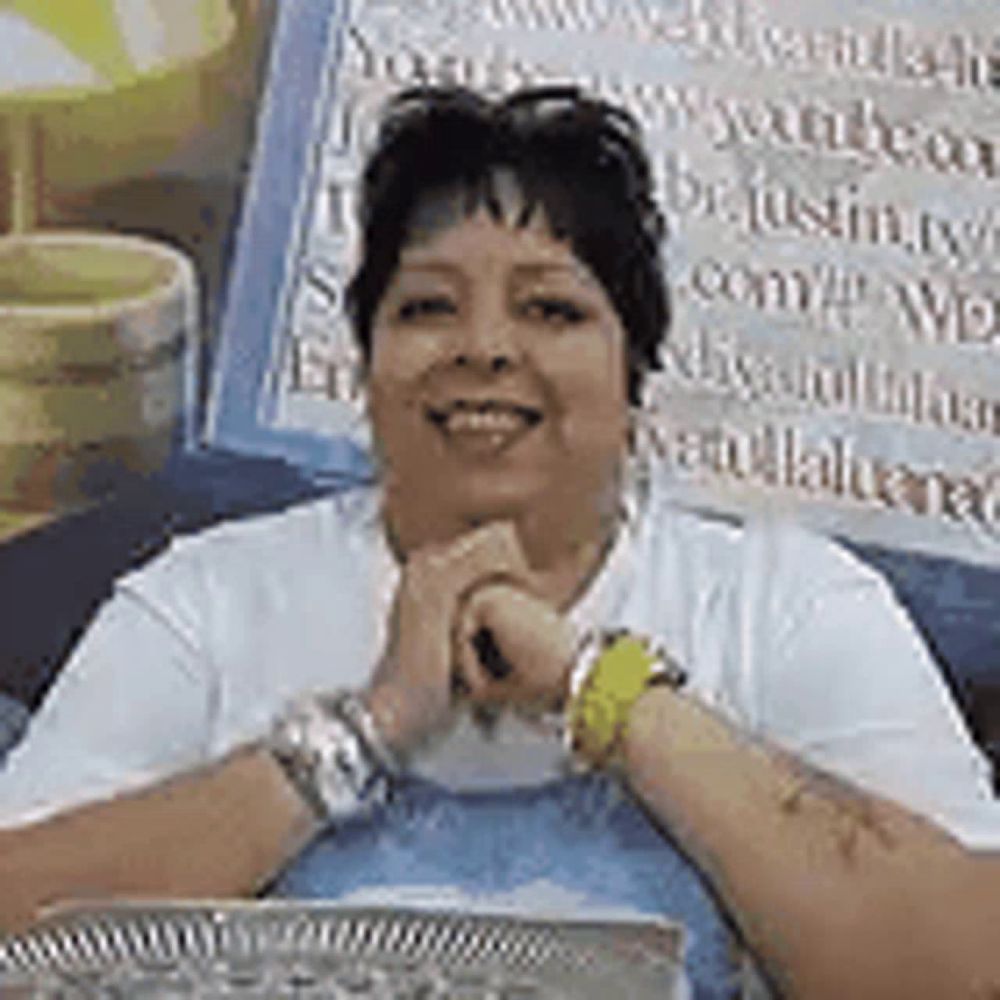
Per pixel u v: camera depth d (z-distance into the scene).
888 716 1.38
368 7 2.55
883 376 2.41
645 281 1.45
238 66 2.51
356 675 1.44
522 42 2.55
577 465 1.43
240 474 2.37
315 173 2.50
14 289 2.37
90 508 2.31
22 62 2.42
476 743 1.35
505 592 1.35
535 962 0.88
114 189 2.45
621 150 1.44
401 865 1.30
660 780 1.26
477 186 1.42
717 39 2.53
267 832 1.29
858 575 1.46
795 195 2.48
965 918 1.18
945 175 2.49
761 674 1.41
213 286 2.44
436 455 1.44
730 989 1.29
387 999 0.84
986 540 2.38
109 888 1.25
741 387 2.39
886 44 2.51
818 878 1.20
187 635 1.46
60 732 1.41
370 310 1.47
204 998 0.84
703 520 1.51
